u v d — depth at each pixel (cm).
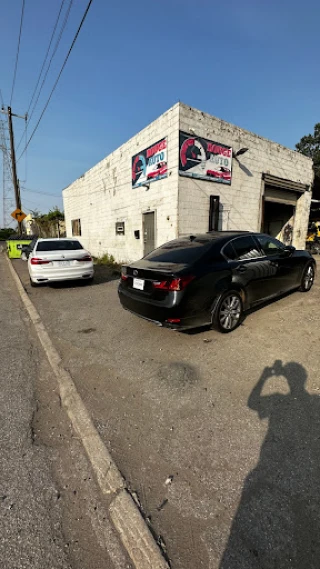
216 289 356
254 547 132
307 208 1305
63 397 260
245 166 961
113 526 148
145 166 927
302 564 124
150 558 130
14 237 1622
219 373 288
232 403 241
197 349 343
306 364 297
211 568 124
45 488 170
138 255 1042
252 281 413
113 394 262
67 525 149
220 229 916
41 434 216
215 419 222
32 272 689
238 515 147
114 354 342
